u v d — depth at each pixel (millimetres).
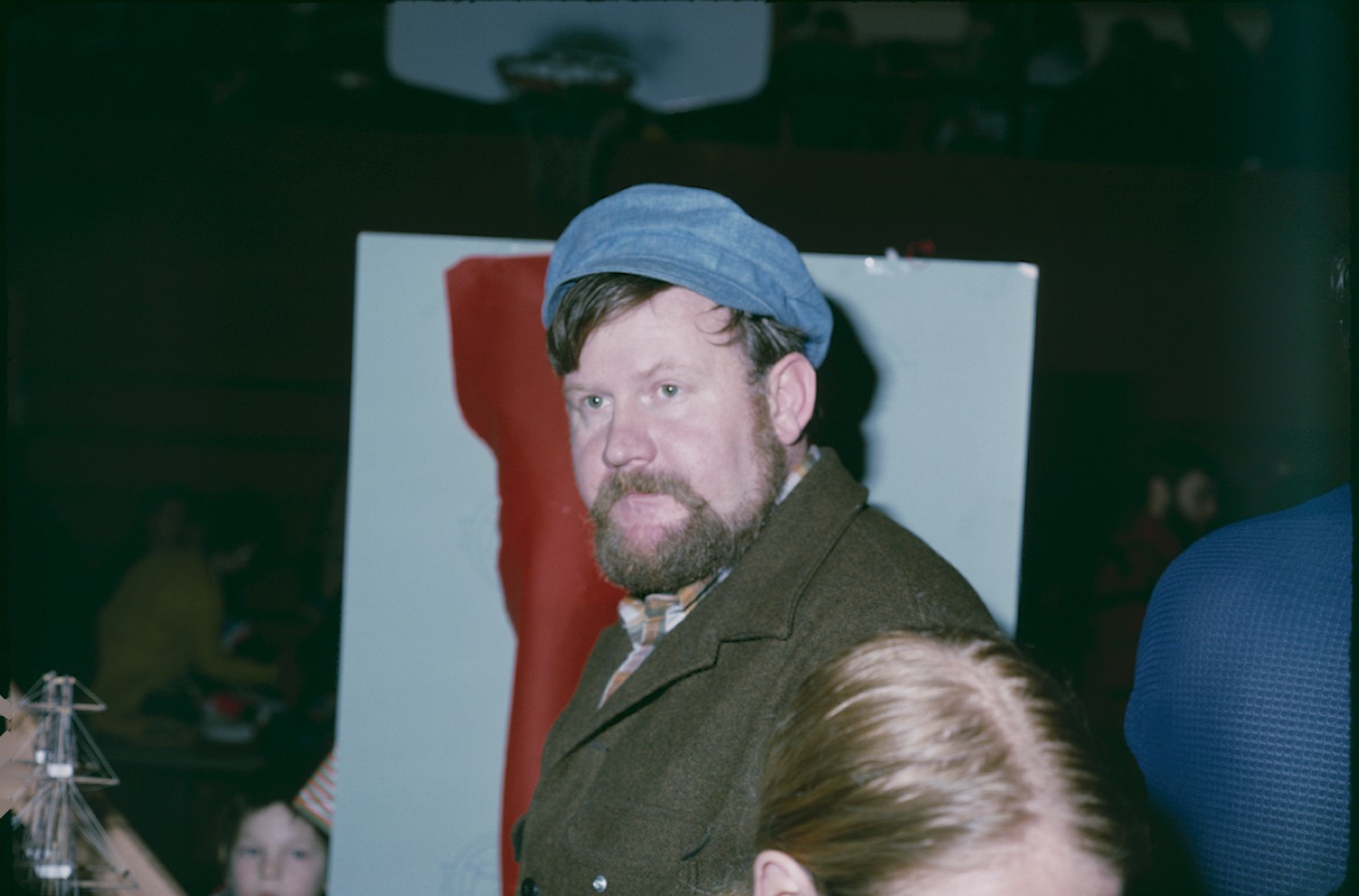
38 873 1670
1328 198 2691
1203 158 2857
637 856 824
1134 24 2857
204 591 2959
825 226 2436
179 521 3031
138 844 1780
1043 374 2891
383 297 1534
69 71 2834
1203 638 834
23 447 3240
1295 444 2945
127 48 2816
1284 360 2850
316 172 2672
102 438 3295
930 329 1467
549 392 1504
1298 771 779
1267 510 2988
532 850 945
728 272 864
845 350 1469
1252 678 801
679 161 2369
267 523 3318
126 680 2889
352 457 1541
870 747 500
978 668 530
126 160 2834
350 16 2779
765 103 2865
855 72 2900
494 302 1517
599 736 915
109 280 2986
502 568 1526
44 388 3162
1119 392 2916
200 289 2969
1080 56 2908
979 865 471
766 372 889
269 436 3316
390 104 2791
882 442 1470
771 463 889
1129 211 2680
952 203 2523
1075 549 3070
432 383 1532
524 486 1505
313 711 2926
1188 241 2715
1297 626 791
